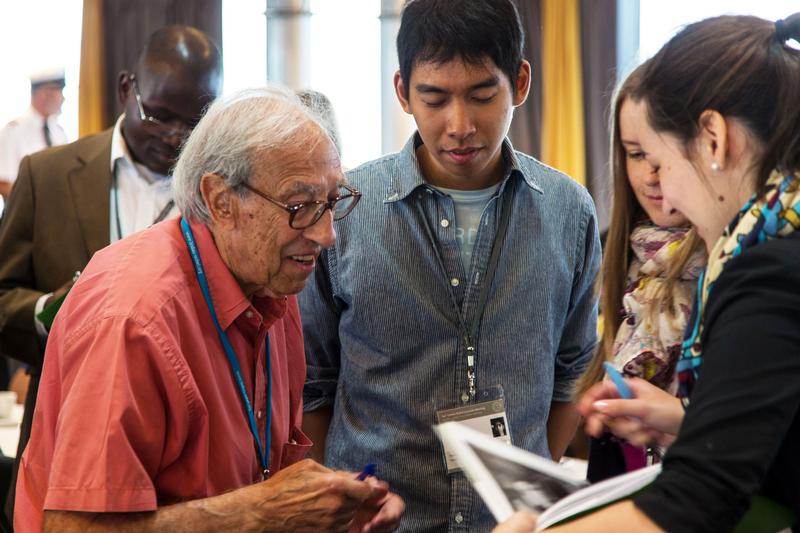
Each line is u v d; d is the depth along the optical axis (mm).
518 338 2023
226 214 1544
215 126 1536
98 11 5402
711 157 1177
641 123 1256
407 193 2010
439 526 1999
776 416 1037
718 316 1106
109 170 2639
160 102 2564
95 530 1395
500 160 2057
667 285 1671
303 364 1889
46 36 5539
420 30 1870
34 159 2693
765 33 1188
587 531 1089
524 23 5379
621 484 1169
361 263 2012
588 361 2201
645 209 1590
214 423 1550
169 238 1573
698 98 1178
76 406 1404
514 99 2012
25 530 1511
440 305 2010
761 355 1047
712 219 1200
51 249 2604
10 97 5551
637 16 5391
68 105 5586
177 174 1568
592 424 1506
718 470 1035
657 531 1057
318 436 2207
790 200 1122
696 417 1067
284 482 1513
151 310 1450
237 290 1577
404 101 2037
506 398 2016
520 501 1262
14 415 3510
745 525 1122
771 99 1153
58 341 1526
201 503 1473
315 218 1528
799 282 1060
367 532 1745
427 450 2000
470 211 2049
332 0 5621
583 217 2113
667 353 1680
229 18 5621
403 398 1999
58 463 1397
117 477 1380
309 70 5480
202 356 1527
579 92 5379
